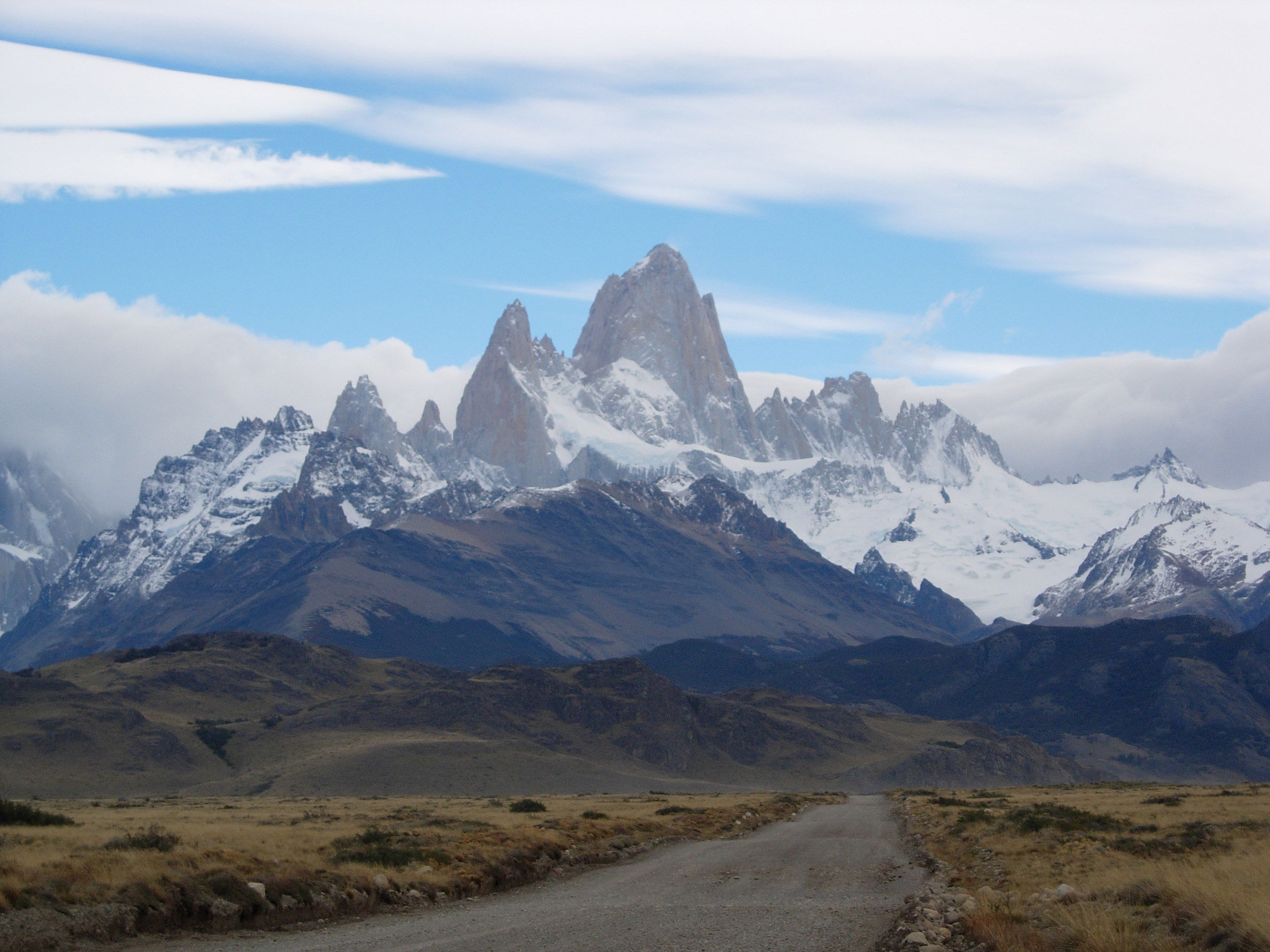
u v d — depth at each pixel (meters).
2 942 38.31
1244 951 36.03
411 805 153.50
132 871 46.19
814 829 106.62
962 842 82.12
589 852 73.62
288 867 51.28
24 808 82.25
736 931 43.34
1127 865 58.94
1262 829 78.44
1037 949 38.72
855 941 41.28
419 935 43.00
